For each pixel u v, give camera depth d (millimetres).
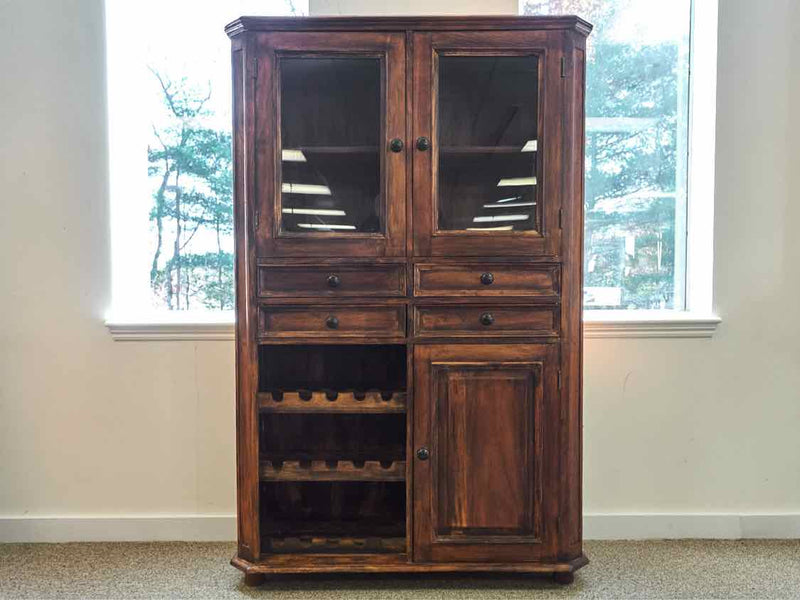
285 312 1690
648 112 2211
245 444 1726
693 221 2184
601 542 2068
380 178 1683
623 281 2240
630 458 2104
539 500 1705
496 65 1678
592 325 2074
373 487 2021
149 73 2197
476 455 1700
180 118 2215
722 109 2059
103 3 2027
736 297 2086
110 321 2045
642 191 2225
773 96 2057
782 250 2078
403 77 1655
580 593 1722
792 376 2094
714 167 2070
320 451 1903
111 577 1813
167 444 2088
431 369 1688
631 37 2199
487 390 1692
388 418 2006
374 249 1673
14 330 2057
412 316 1683
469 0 2053
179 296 2234
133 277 2223
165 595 1711
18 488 2074
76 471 2080
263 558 1730
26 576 1819
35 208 2045
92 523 2074
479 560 1712
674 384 2098
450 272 1680
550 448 1699
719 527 2100
